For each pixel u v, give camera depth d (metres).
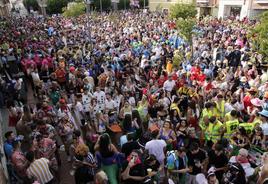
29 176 5.70
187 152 6.05
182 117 8.23
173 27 26.84
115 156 5.64
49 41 22.14
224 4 42.66
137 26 30.31
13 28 33.38
